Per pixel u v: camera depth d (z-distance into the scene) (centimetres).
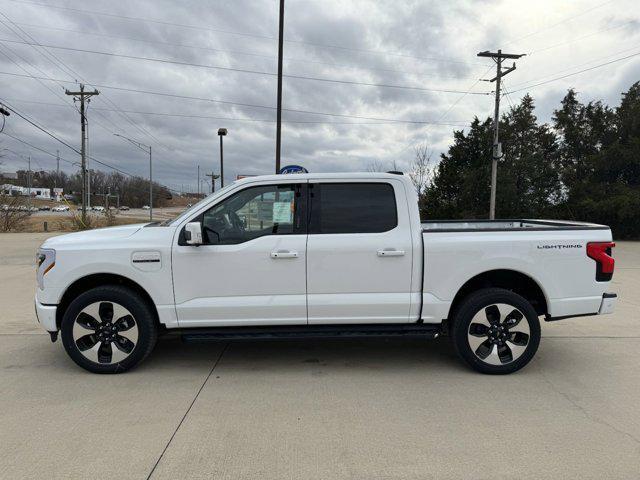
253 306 445
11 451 314
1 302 805
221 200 450
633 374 463
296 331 453
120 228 482
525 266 450
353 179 457
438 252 448
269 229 452
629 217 2573
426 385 433
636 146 2653
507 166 3466
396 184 457
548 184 3388
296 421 359
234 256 441
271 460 304
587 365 489
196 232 422
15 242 2192
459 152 3647
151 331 451
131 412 374
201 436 335
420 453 313
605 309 464
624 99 2895
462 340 454
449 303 453
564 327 644
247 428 347
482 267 449
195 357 511
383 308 450
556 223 572
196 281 443
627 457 308
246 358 508
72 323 447
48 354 519
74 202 11888
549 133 3531
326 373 464
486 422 358
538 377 454
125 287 456
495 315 455
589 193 2845
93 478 283
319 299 447
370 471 292
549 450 316
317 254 443
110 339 451
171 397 404
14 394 409
